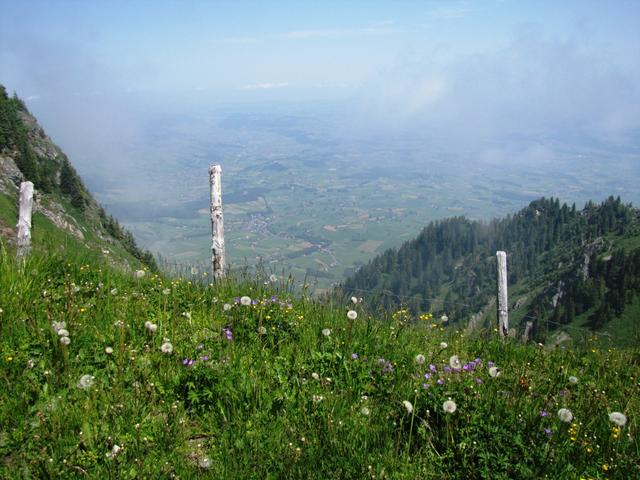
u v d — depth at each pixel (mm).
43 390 5383
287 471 4555
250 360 6473
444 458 4945
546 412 5590
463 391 5738
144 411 5270
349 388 6109
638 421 5934
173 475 4465
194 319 7688
